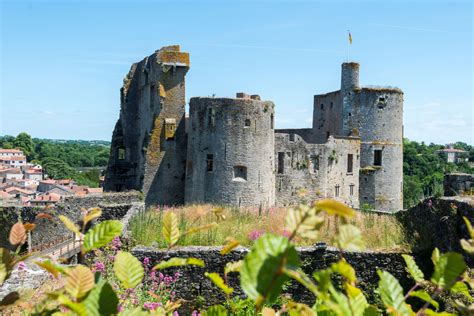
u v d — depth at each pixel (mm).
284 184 39625
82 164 180875
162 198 38812
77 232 4566
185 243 15383
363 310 4102
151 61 41031
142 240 15656
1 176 137750
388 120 47312
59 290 4109
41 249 23422
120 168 44688
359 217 18688
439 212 14938
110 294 3699
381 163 47000
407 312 4004
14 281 9797
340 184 43750
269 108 35906
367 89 46875
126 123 45219
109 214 22500
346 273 3408
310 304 13883
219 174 34719
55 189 90250
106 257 11914
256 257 3094
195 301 14031
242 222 19672
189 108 37125
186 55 39781
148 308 7570
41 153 180125
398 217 18891
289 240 3248
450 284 3852
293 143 40094
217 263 14430
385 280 4133
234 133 34656
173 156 39281
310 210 3459
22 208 27734
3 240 27250
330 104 49875
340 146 43781
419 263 14500
